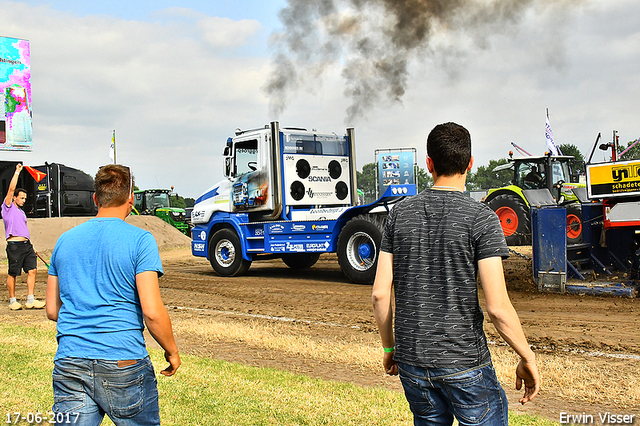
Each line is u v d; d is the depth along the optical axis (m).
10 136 26.66
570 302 8.27
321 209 11.50
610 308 7.78
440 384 2.25
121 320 2.55
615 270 9.84
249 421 3.87
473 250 2.25
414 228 2.34
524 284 9.67
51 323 7.32
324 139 12.41
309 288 10.53
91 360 2.49
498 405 2.28
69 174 24.30
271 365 5.42
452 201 2.33
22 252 8.57
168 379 4.80
